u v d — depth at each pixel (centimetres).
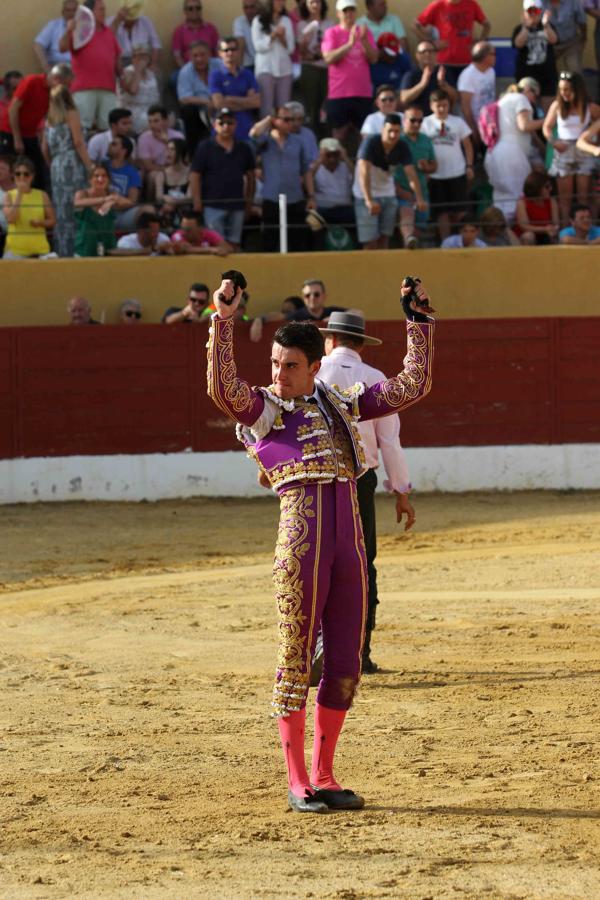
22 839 861
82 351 3127
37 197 3225
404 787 979
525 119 3344
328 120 3488
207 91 3541
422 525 2666
